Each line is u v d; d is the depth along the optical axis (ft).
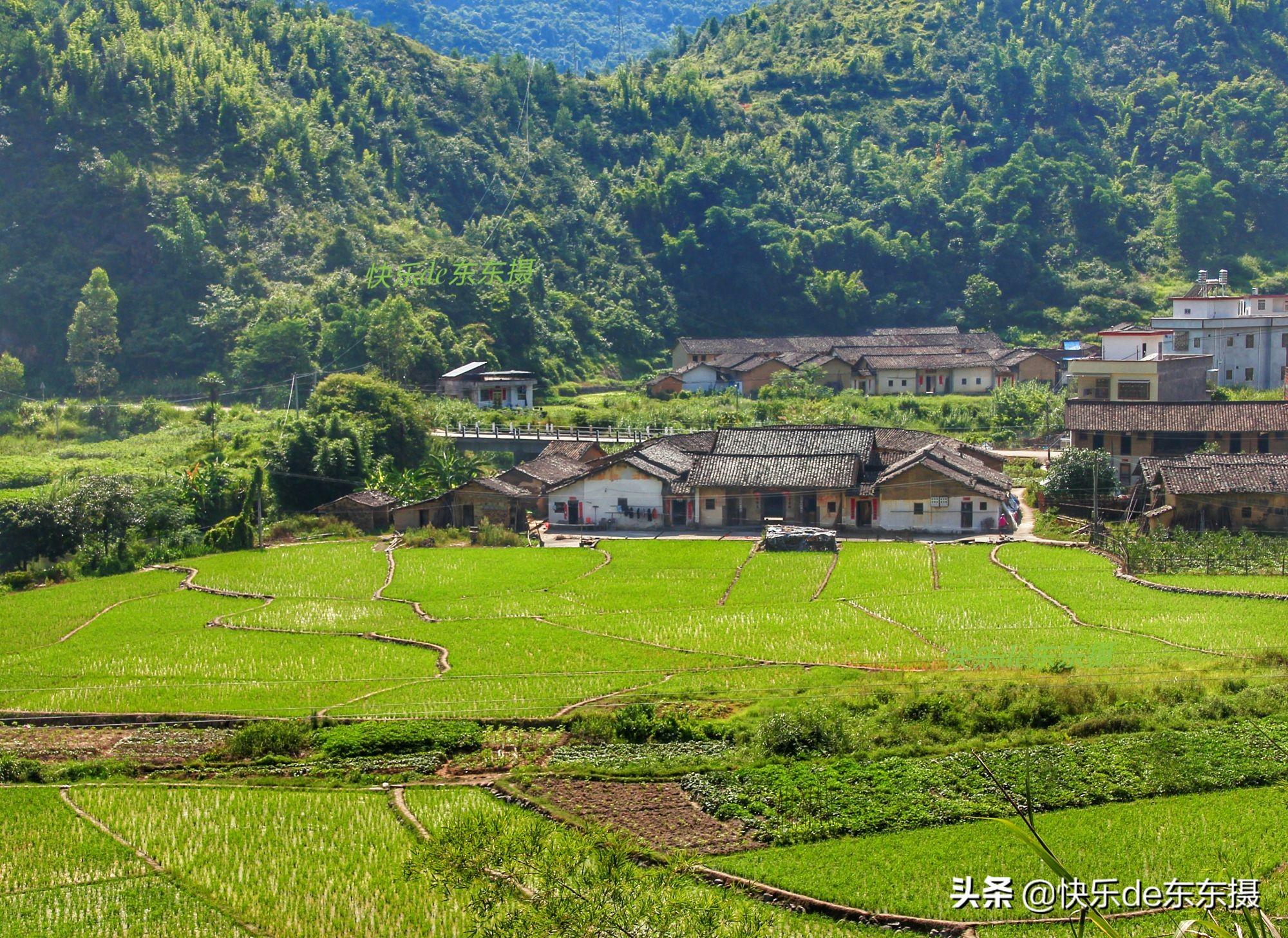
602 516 309.63
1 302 497.87
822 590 221.25
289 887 110.93
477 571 247.70
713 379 519.60
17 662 185.16
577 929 81.00
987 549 259.39
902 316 638.53
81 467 341.41
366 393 361.30
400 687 167.94
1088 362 366.43
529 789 132.87
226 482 306.55
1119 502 292.20
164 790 135.95
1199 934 67.15
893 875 109.29
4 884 113.19
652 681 166.71
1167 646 172.86
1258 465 268.00
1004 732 143.95
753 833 119.96
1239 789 125.90
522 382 483.51
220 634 199.72
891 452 322.75
